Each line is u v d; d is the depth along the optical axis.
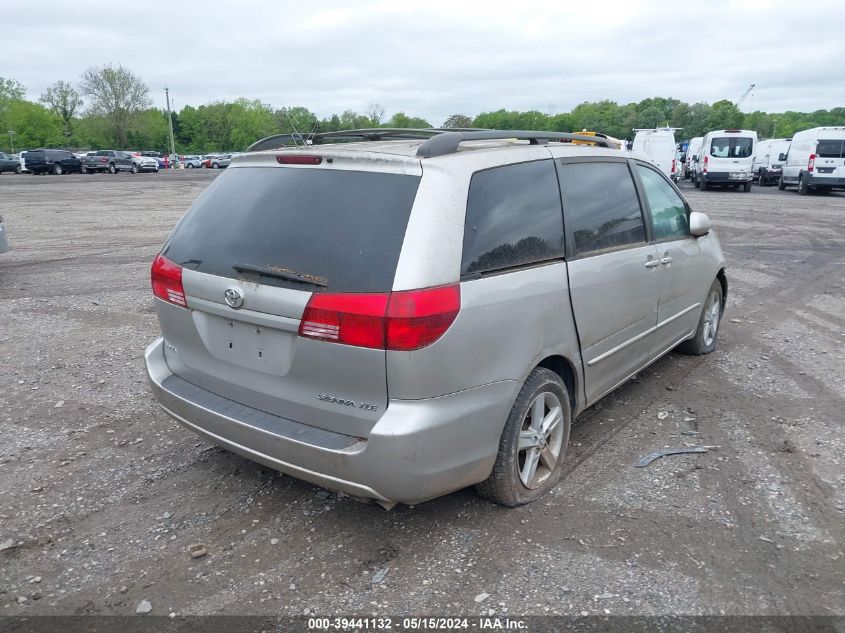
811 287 9.37
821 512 3.55
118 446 4.38
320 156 3.26
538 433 3.59
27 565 3.17
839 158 25.84
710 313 6.06
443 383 2.95
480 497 3.62
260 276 3.13
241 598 2.94
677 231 5.18
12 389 5.36
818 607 2.84
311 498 3.73
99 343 6.57
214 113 121.50
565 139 4.18
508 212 3.37
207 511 3.61
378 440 2.85
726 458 4.16
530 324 3.34
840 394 5.22
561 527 3.42
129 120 98.19
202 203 3.69
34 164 48.09
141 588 3.01
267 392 3.24
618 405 4.99
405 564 3.14
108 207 21.92
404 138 4.34
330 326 2.90
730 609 2.83
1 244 9.55
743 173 29.08
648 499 3.68
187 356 3.65
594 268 3.86
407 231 2.92
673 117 128.25
